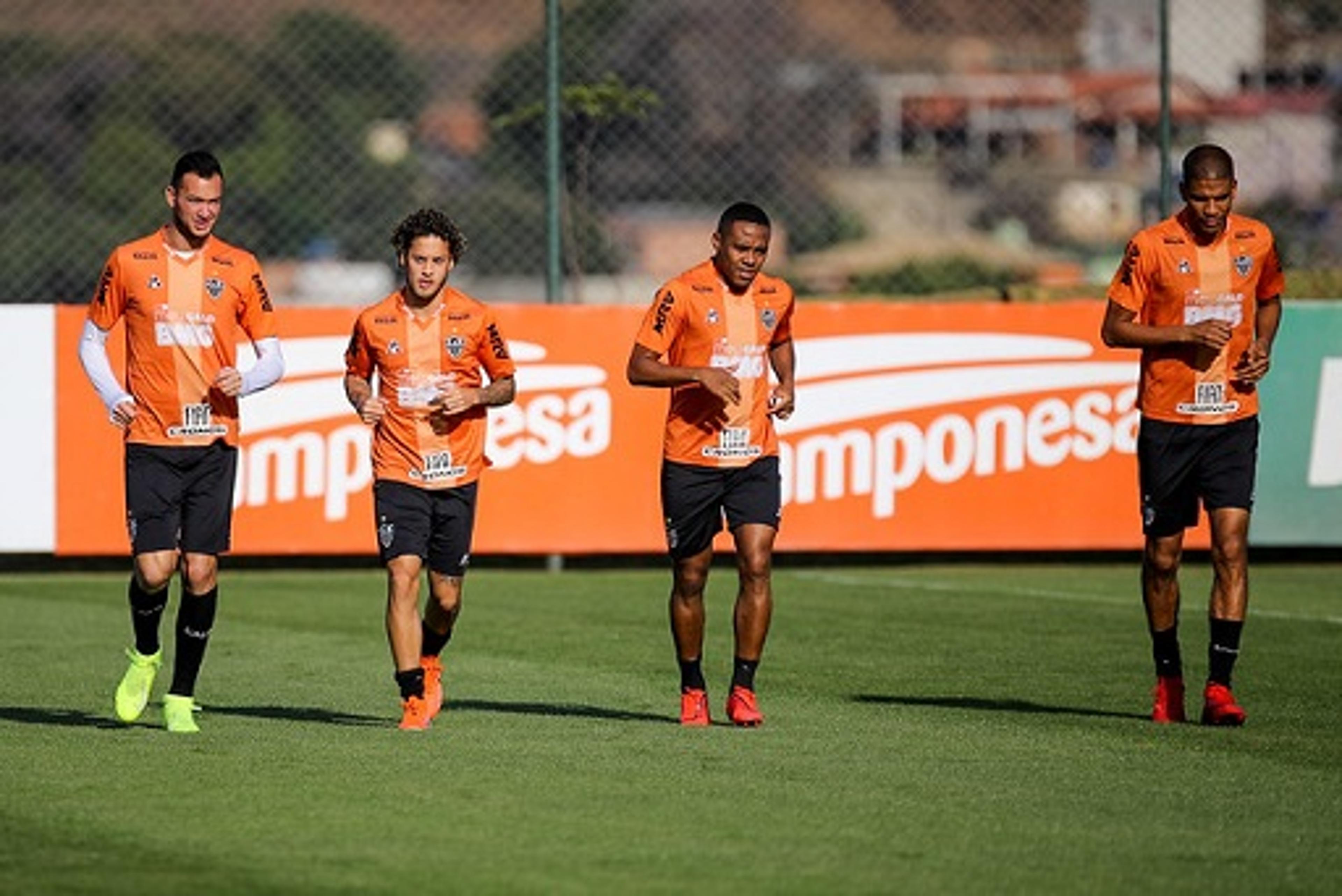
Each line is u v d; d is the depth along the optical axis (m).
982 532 54.38
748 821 26.36
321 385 52.84
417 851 24.70
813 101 110.88
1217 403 34.19
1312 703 36.22
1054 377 54.44
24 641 43.16
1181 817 26.86
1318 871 24.16
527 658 41.09
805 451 53.78
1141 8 103.00
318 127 85.50
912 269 74.50
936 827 26.11
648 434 53.59
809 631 44.53
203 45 92.12
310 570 55.59
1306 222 79.94
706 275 33.44
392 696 36.72
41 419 52.03
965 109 113.06
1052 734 32.94
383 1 84.75
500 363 33.31
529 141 81.38
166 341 32.62
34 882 23.19
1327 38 82.62
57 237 76.25
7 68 93.44
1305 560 57.75
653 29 71.44
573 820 26.33
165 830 25.69
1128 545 54.59
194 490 32.91
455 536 33.34
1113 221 102.50
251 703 35.94
